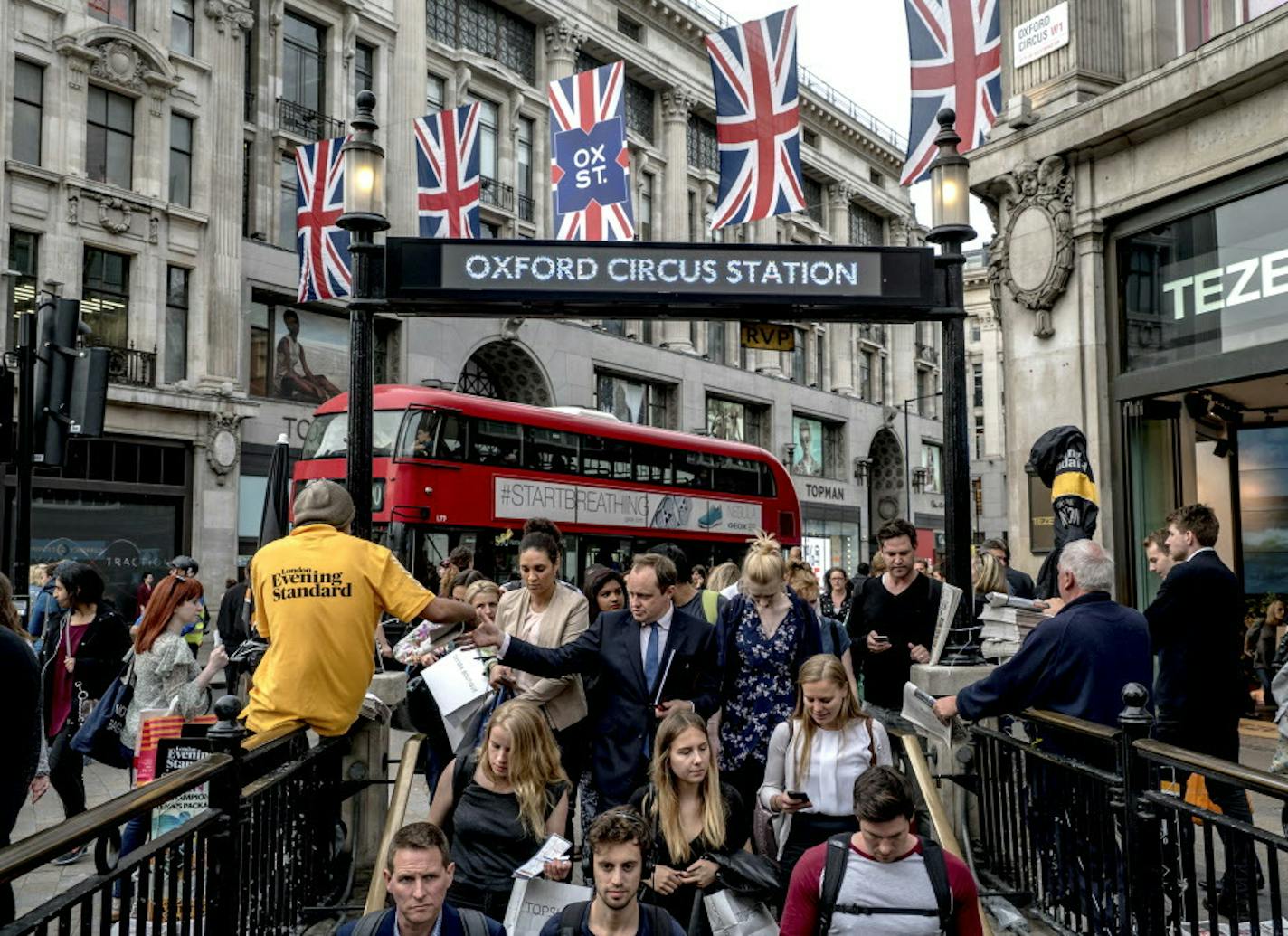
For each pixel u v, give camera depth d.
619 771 5.26
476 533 16.62
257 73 26.58
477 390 33.38
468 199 16.53
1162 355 10.29
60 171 21.89
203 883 3.84
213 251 24.67
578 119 12.92
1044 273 11.16
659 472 20.67
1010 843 5.63
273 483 11.98
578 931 3.76
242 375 25.50
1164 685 5.80
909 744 5.66
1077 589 5.00
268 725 4.71
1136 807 4.16
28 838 2.66
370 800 5.96
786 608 5.50
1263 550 11.95
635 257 6.68
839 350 49.69
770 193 9.77
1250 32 8.93
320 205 19.33
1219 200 9.60
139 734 6.35
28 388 8.90
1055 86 11.15
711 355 42.50
